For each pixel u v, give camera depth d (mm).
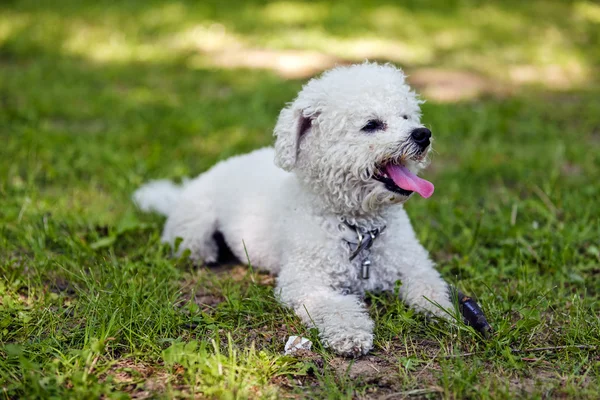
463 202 1652
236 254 1433
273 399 1085
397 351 1189
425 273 1306
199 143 1985
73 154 1852
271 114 2289
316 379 1132
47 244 1467
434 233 1507
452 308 1234
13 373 1124
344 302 1250
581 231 1492
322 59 3176
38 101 2322
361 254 1302
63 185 1716
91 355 1142
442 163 1899
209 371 1117
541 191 1657
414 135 1252
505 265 1415
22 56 3150
